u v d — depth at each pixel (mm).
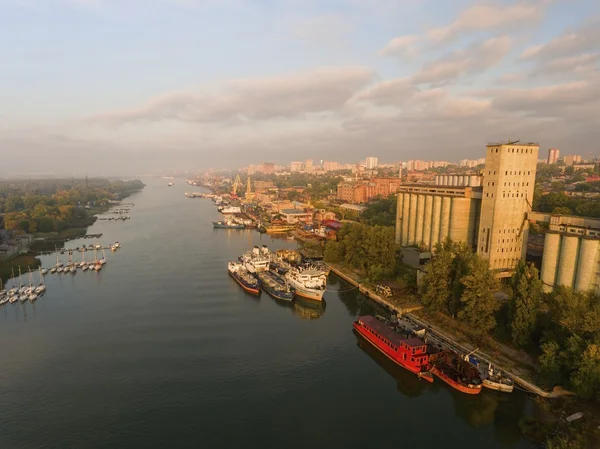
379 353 128375
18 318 157750
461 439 88812
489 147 163500
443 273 144875
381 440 88625
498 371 107062
